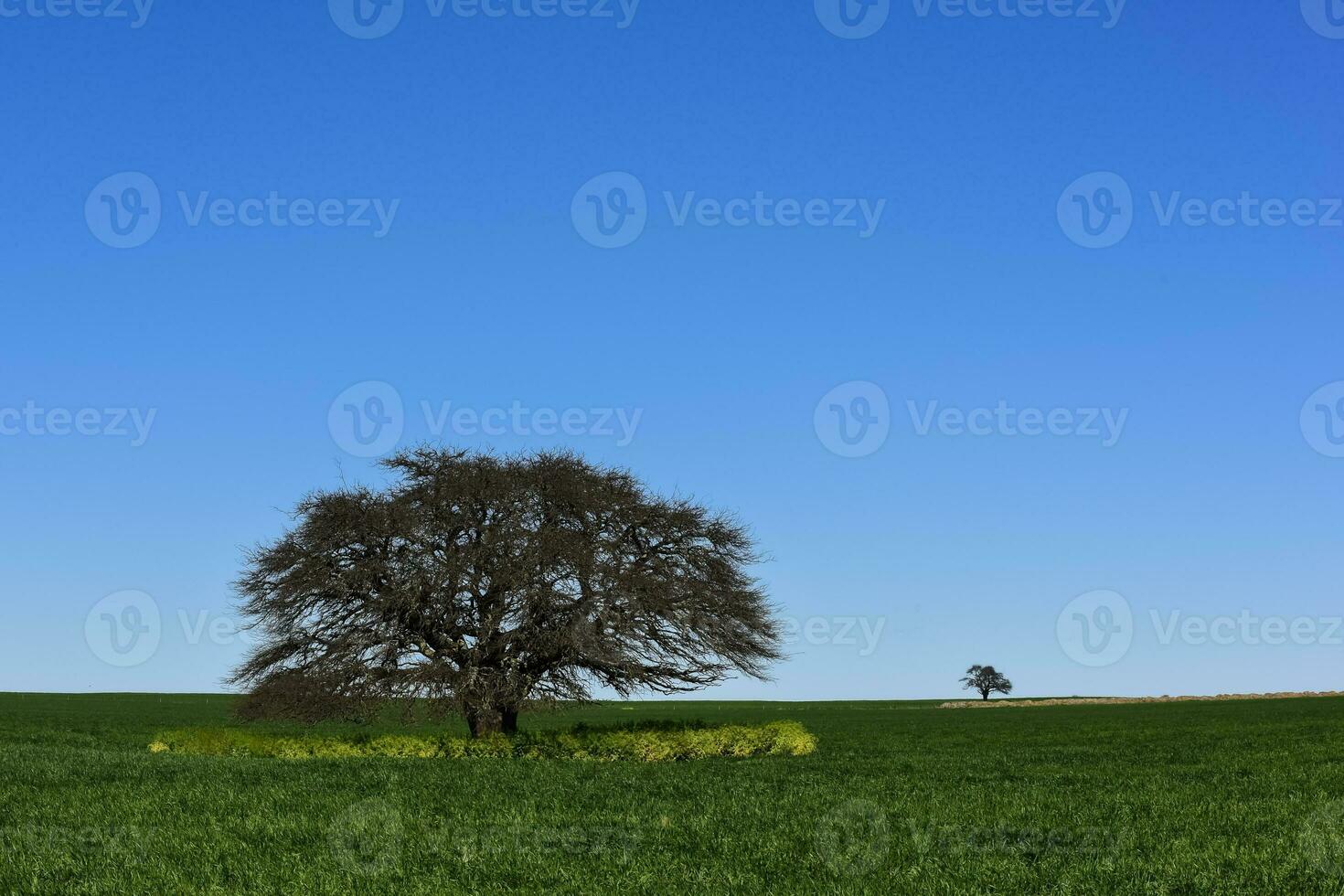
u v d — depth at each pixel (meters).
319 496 44.62
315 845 17.88
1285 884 14.96
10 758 33.09
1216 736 54.94
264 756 39.78
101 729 63.31
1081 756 40.31
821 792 25.25
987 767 34.03
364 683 42.38
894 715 94.62
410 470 45.53
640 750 42.69
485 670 43.09
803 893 14.51
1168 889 14.79
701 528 46.53
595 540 44.69
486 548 43.03
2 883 15.10
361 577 42.72
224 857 16.95
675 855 17.19
